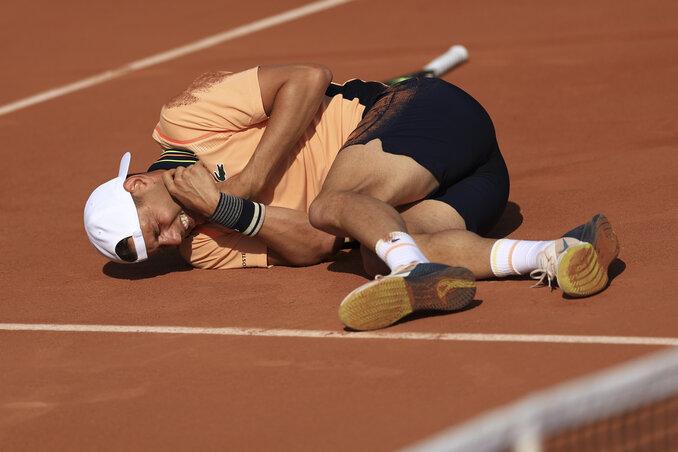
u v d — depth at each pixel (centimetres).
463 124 2012
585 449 1140
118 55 4603
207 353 1689
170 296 1991
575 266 1672
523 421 788
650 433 1166
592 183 2433
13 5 5678
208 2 5462
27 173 3088
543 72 3675
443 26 4547
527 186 2480
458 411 1391
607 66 3653
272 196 2073
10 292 2092
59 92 4088
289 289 1967
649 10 4406
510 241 1831
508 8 4719
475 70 3812
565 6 4638
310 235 2034
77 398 1570
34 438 1456
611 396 844
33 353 1764
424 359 1570
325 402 1466
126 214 1991
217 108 2031
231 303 1917
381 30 4603
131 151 3238
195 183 1956
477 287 1856
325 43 4488
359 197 1841
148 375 1627
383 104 2042
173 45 4697
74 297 2033
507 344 1586
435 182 1953
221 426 1433
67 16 5384
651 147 2692
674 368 868
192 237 2089
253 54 4428
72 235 2480
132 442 1417
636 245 1975
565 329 1616
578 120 3050
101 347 1762
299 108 1995
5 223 2616
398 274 1688
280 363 1617
